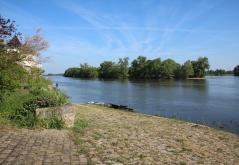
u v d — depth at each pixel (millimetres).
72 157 6793
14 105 10516
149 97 40562
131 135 10273
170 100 36562
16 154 6664
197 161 7742
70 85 73688
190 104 32375
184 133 11922
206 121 21344
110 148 8039
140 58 134375
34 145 7508
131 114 18359
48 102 10945
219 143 10594
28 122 9750
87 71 153250
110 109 21859
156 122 14898
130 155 7531
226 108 29031
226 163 7926
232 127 18875
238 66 184125
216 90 55625
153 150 8359
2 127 9148
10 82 11461
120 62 138000
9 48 13727
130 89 57906
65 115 10359
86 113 16188
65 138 8625
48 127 9836
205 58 130375
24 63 18188
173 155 8070
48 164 6148
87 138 9023
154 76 128375
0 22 12844
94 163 6520
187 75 123812
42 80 22594
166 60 128125
